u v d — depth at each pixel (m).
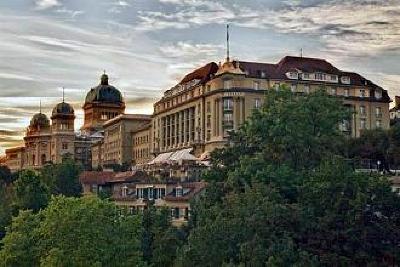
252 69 181.00
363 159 115.62
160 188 111.25
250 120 100.19
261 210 65.00
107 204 69.38
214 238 63.59
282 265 59.25
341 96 187.12
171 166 138.25
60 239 64.25
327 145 88.25
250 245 60.62
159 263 80.44
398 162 112.69
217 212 70.31
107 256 64.56
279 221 64.69
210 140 180.00
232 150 97.38
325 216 63.06
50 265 60.97
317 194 66.44
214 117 179.75
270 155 87.12
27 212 71.31
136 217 71.69
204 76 192.50
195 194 101.94
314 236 62.88
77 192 154.25
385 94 196.50
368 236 61.91
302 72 184.38
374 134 115.94
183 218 100.94
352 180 65.94
